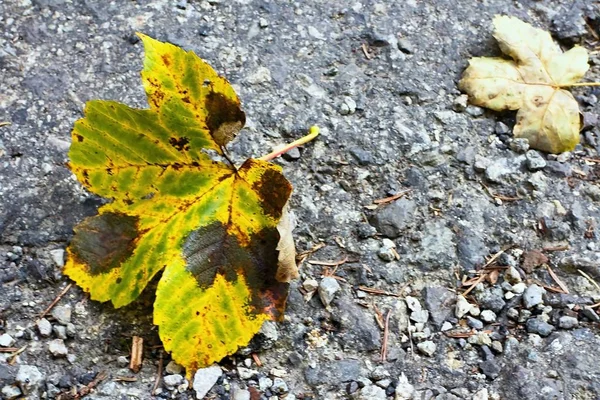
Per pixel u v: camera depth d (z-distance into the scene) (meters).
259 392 0.44
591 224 0.49
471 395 0.45
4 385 0.44
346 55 0.52
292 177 0.48
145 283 0.44
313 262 0.47
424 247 0.47
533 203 0.49
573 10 0.54
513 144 0.50
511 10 0.54
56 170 0.47
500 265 0.47
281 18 0.52
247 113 0.49
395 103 0.50
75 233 0.44
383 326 0.46
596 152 0.51
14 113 0.48
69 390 0.44
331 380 0.45
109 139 0.44
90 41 0.51
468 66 0.51
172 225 0.44
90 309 0.45
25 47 0.50
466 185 0.49
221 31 0.52
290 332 0.45
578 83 0.51
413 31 0.53
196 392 0.44
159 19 0.51
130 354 0.44
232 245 0.44
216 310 0.44
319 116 0.50
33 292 0.45
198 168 0.44
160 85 0.43
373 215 0.48
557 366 0.45
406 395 0.44
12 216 0.46
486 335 0.46
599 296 0.47
